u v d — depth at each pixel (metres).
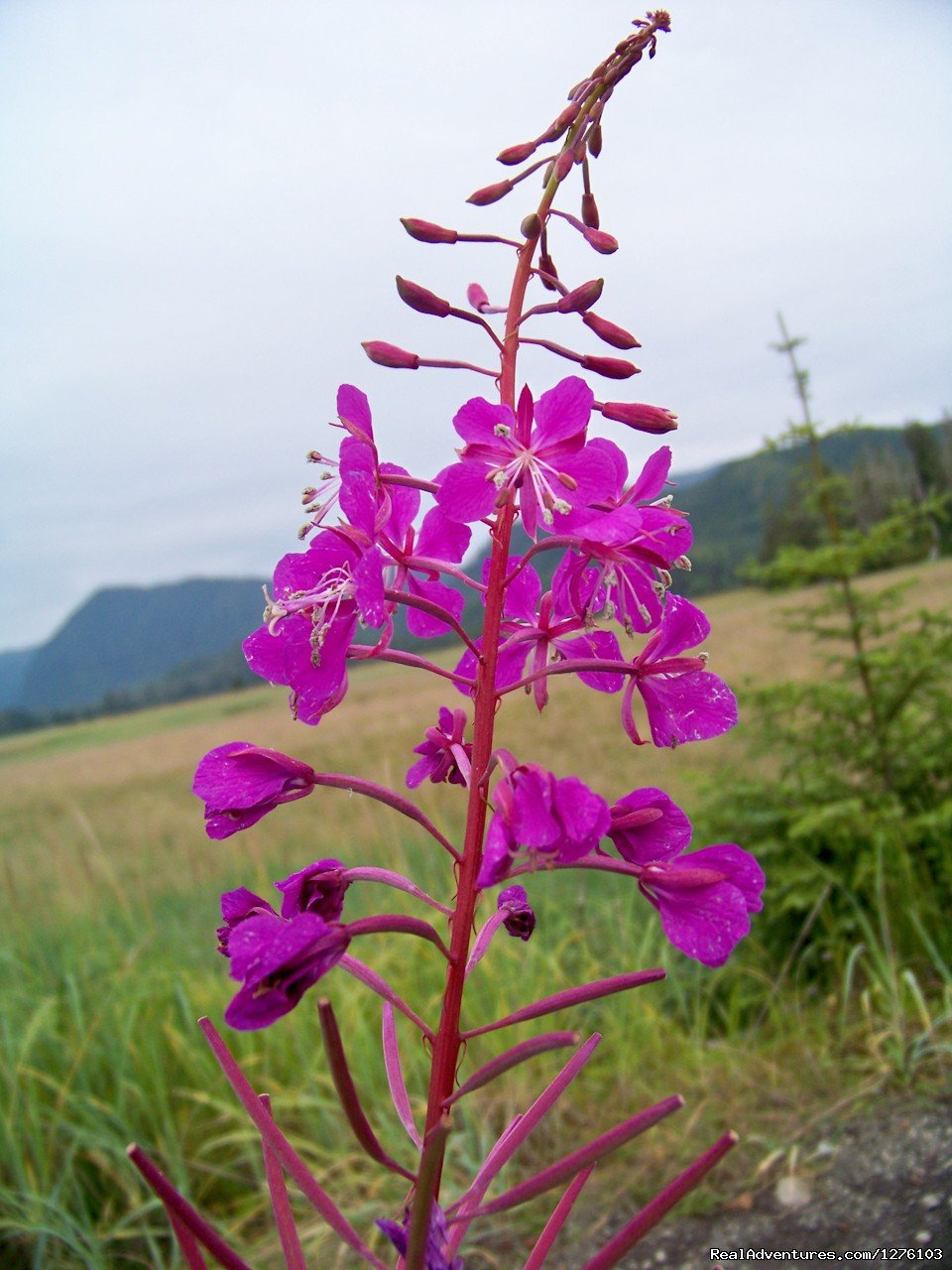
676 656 1.82
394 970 5.39
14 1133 4.15
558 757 13.56
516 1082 4.43
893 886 5.07
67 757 40.59
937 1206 3.04
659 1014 4.98
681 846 1.73
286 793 1.69
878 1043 4.18
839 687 5.52
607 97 1.79
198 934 6.55
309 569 1.71
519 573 1.86
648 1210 1.43
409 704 27.34
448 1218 1.62
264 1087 4.51
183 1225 1.43
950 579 17.39
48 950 5.95
